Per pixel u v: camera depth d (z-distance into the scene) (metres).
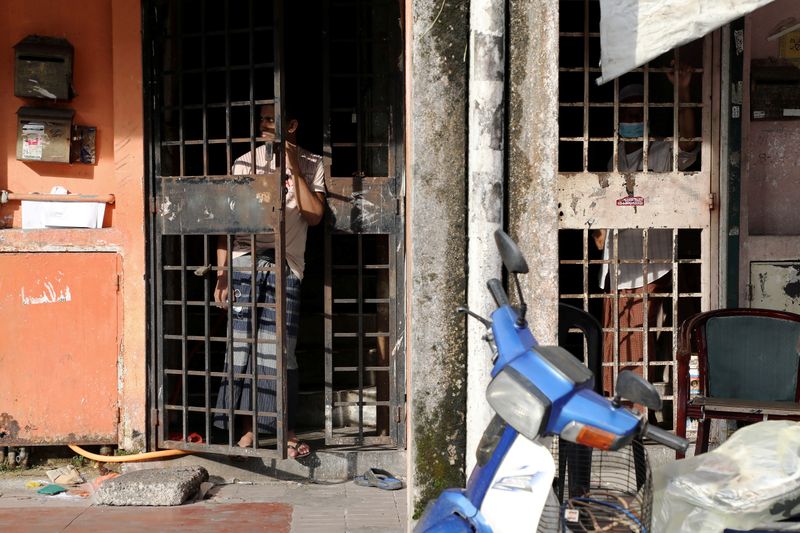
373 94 5.88
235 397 5.72
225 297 5.80
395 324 5.80
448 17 4.04
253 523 4.92
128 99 5.73
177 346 6.12
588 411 2.75
